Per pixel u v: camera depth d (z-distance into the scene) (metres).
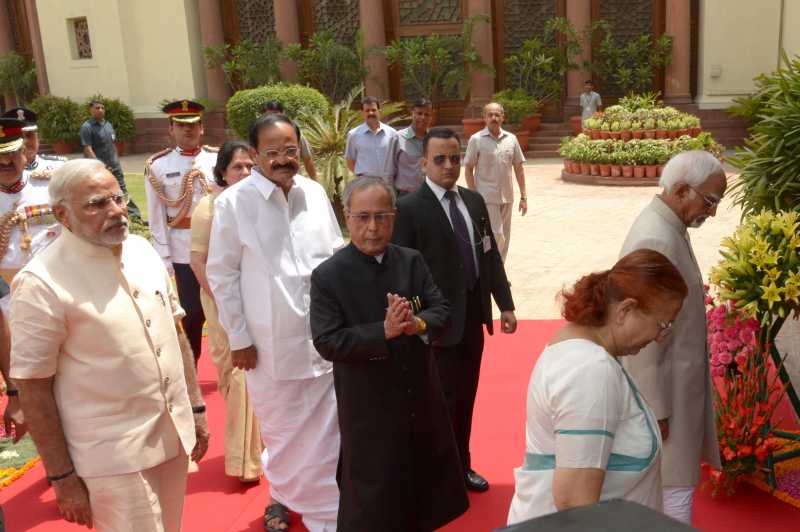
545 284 8.01
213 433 4.86
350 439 2.99
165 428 2.84
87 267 2.67
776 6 18.47
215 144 21.95
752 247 3.86
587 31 19.92
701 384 3.03
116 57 22.89
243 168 4.36
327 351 2.90
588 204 12.49
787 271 3.79
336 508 3.57
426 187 3.85
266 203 3.54
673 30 19.25
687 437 3.02
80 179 2.60
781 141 4.56
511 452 4.40
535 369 2.12
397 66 21.92
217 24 22.05
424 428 3.02
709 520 3.60
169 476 2.96
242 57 21.44
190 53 22.20
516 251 9.52
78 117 22.45
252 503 3.99
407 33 21.72
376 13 20.80
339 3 22.30
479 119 19.69
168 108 5.50
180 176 5.50
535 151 19.66
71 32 23.67
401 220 3.77
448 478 3.09
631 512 1.26
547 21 20.42
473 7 20.16
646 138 14.54
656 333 2.09
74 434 2.68
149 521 2.77
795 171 4.57
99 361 2.66
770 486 3.80
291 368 3.53
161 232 5.52
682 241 2.99
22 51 26.14
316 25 22.56
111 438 2.68
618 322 2.09
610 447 1.97
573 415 1.95
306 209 3.67
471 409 3.97
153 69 22.70
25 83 24.66
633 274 2.04
